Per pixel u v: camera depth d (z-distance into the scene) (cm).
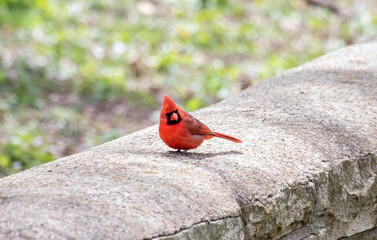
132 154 656
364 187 707
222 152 664
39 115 1487
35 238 451
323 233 667
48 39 1855
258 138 709
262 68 1778
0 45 1789
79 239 456
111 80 1686
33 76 1669
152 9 2144
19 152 1269
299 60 1870
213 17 2109
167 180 569
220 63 1820
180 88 1678
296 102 852
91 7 2105
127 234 471
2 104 1500
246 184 595
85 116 1515
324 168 665
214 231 530
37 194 525
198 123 640
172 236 491
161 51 1872
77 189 536
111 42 1888
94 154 657
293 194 623
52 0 2083
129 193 532
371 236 740
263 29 2117
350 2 2477
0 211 492
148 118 1524
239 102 887
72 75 1697
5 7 1970
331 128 754
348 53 1129
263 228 591
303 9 2352
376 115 803
